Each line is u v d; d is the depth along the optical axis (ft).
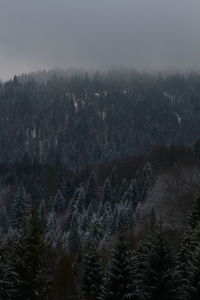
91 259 119.75
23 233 96.17
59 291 116.16
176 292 90.89
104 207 318.24
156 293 90.48
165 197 248.93
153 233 95.25
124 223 232.73
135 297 92.68
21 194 334.85
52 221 307.17
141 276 91.81
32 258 93.86
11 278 94.48
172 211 221.46
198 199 140.05
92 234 244.01
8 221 350.84
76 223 290.76
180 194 247.91
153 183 303.27
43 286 95.50
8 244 105.60
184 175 279.49
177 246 136.67
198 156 368.48
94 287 115.75
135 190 312.91
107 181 349.61
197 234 108.99
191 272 93.45
